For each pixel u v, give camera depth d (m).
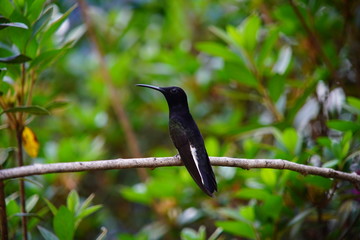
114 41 14.64
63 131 14.14
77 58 15.34
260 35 12.94
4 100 7.43
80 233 12.54
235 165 6.93
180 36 15.52
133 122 14.45
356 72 11.47
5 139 10.98
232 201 10.91
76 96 15.45
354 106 9.13
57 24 7.64
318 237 10.48
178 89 9.49
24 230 7.45
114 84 14.09
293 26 11.46
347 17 11.59
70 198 8.43
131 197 10.52
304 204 9.20
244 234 8.71
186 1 15.63
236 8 14.55
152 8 14.87
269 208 8.49
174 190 10.29
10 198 8.30
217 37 14.66
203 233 9.12
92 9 14.88
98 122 13.75
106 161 6.17
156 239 10.91
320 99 10.97
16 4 7.53
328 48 11.38
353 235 9.31
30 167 5.66
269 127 9.99
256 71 10.40
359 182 7.21
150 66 14.09
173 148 14.71
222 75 10.86
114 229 13.58
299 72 12.75
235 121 12.70
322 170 7.01
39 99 11.01
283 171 8.80
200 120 13.91
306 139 10.51
